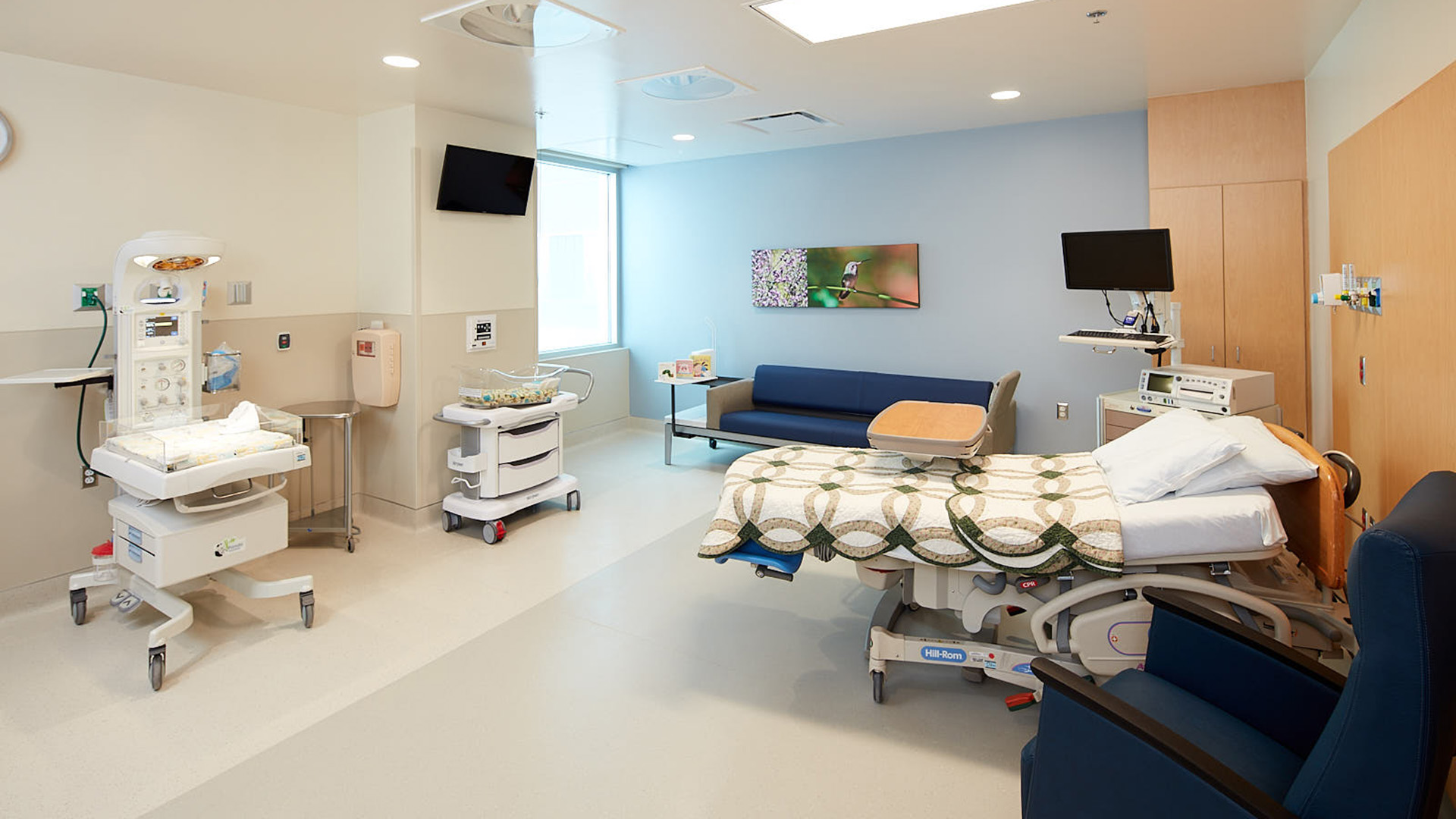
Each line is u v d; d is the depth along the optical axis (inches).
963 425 117.1
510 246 192.5
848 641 125.6
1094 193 200.7
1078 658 97.7
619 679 114.0
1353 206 119.3
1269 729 71.5
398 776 92.3
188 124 151.6
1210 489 96.2
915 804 86.6
